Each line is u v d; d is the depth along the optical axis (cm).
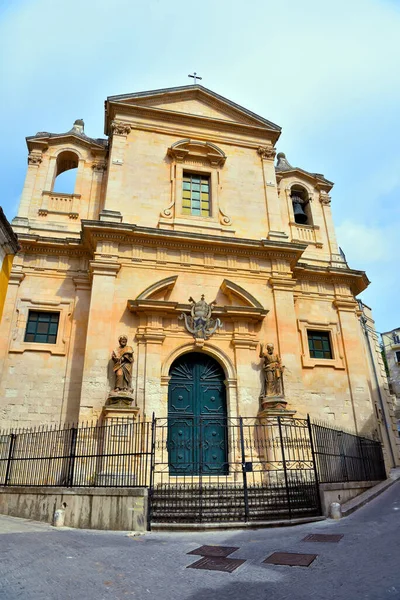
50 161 1864
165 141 1878
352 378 1734
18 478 1299
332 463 1310
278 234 1816
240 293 1614
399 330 4641
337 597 475
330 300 1873
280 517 1004
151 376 1440
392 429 2444
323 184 2141
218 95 2009
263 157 1973
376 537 763
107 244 1580
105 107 1961
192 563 647
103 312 1478
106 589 527
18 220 1692
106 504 972
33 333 1560
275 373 1506
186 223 1738
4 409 1426
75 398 1470
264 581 551
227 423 1469
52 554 690
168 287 1568
